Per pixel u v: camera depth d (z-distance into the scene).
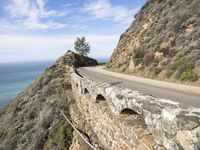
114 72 29.92
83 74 26.95
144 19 34.72
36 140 14.53
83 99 12.16
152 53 24.70
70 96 17.47
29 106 20.88
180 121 3.70
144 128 5.44
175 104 4.57
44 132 14.81
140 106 5.21
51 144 13.27
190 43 20.48
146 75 22.73
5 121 22.48
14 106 25.28
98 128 8.93
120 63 33.19
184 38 21.69
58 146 12.34
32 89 27.12
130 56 30.78
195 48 19.17
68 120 13.48
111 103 7.30
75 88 15.81
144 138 4.86
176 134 3.75
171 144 3.88
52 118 15.68
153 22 30.11
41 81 27.53
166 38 24.17
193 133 3.39
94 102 9.45
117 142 6.65
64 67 33.59
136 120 6.12
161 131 4.21
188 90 13.22
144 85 16.39
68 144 12.05
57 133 13.66
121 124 6.20
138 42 29.84
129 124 5.83
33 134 15.59
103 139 8.20
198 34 20.08
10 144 16.77
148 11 35.47
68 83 20.41
